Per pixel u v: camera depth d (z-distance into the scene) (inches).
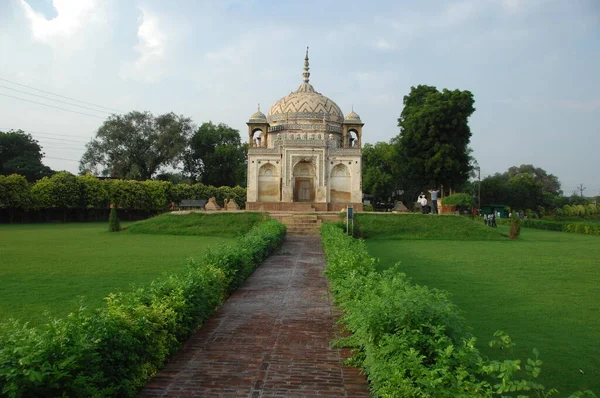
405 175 1872.5
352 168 1486.2
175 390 209.5
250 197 1472.7
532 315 347.3
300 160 1467.8
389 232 1063.0
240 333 293.9
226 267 404.5
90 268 532.4
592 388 220.7
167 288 282.7
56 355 163.6
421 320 204.7
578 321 331.3
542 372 239.0
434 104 1622.8
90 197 1729.8
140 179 2257.6
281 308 358.9
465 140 1660.9
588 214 2738.7
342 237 631.2
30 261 586.2
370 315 214.2
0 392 144.4
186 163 2605.8
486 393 153.9
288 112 1641.2
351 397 204.1
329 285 446.9
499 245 901.2
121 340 197.6
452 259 668.1
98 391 177.2
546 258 682.2
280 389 211.3
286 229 1004.6
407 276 510.6
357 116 1643.7
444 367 167.6
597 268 580.1
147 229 1079.6
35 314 323.6
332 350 263.4
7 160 2126.0
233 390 209.9
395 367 177.9
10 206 1496.1
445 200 1445.6
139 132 2249.0
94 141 2231.8
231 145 2549.2
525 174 2805.1
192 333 290.5
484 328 313.6
